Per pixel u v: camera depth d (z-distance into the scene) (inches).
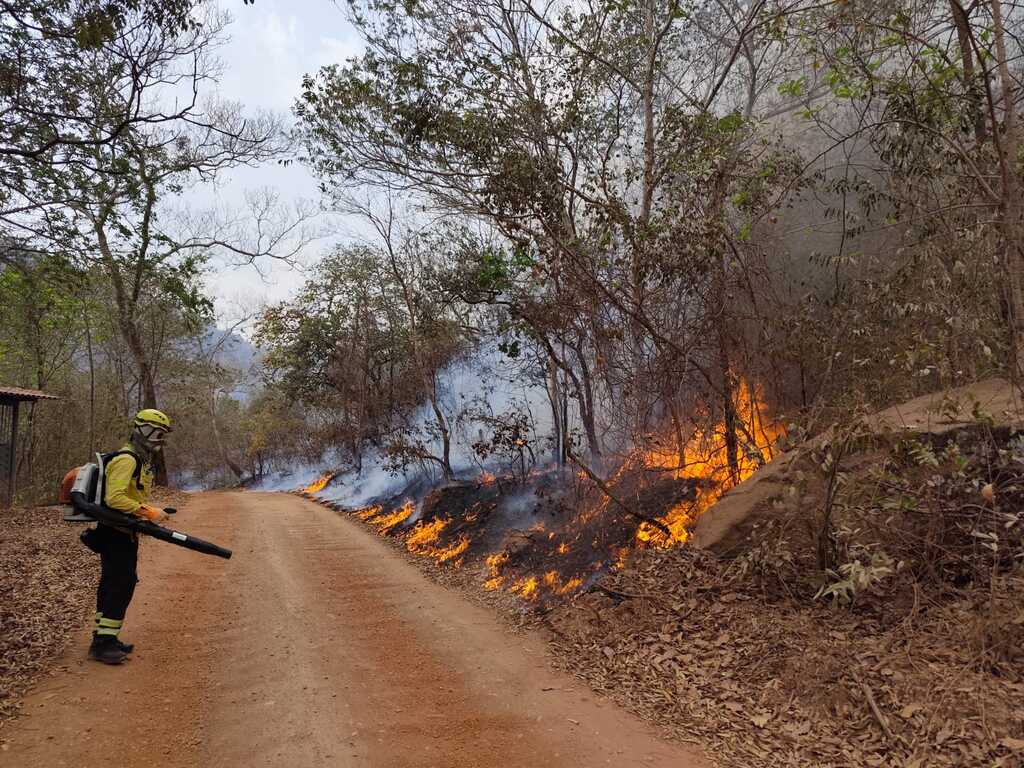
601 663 196.9
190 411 1363.2
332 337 1074.7
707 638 197.5
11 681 168.4
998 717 136.5
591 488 344.8
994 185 256.5
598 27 422.3
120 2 272.5
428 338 668.7
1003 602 171.9
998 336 226.2
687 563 238.2
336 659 202.2
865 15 282.2
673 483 317.1
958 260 219.0
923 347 204.4
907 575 199.3
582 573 275.6
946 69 249.9
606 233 321.7
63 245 394.6
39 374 770.2
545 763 139.3
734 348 309.7
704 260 293.9
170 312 898.7
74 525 419.2
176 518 519.5
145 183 433.7
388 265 824.3
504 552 333.7
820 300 322.7
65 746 137.8
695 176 313.0
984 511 194.1
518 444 471.5
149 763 133.8
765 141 327.3
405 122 407.2
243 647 209.8
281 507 693.9
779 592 213.3
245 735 148.8
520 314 349.4
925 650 166.7
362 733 151.7
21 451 590.6
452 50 408.5
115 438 730.8
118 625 189.8
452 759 140.3
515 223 355.6
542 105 403.2
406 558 390.0
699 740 149.9
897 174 276.2
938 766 128.6
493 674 192.9
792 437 216.2
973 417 199.8
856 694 154.6
